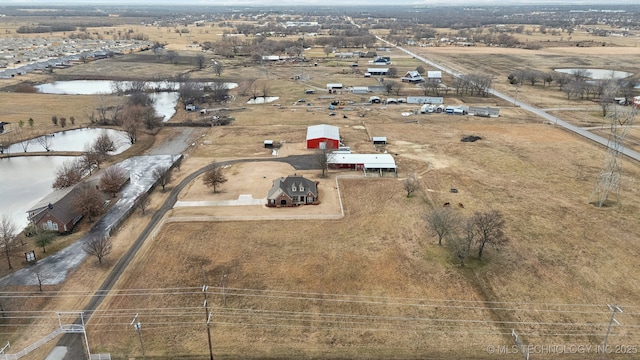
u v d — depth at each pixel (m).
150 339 47.84
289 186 79.31
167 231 69.81
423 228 70.19
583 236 67.50
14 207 81.00
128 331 49.06
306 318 51.09
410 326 49.84
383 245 65.75
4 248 63.66
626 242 65.81
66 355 45.81
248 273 59.12
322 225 71.81
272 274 58.94
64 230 69.75
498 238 64.31
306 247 65.25
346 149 105.50
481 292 55.22
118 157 104.81
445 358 45.53
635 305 52.69
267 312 52.00
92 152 98.69
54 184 86.19
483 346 47.00
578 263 60.81
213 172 85.12
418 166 96.81
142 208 75.88
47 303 53.41
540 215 74.06
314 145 108.75
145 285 56.72
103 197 80.19
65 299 54.09
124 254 63.81
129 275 58.78
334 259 62.25
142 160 102.75
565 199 80.25
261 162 100.44
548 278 57.75
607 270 59.28
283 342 47.56
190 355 45.81
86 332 48.88
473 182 88.12
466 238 65.25
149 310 52.25
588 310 52.09
